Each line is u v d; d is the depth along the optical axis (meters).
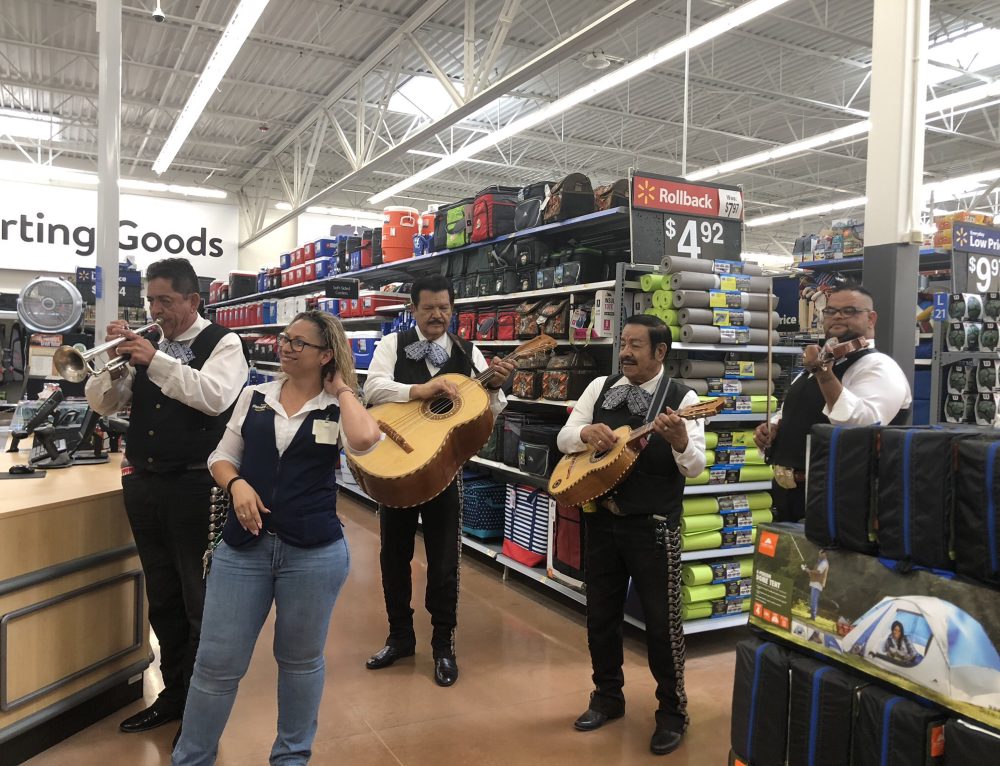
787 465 2.72
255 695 3.07
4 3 9.02
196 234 16.88
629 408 2.73
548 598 4.42
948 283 6.29
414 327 3.38
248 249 17.50
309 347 2.07
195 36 9.61
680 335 3.65
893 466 1.71
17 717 2.45
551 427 4.49
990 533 1.51
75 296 3.82
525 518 4.63
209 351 2.63
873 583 1.74
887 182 3.40
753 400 3.83
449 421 2.81
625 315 3.81
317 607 2.07
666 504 2.64
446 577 3.27
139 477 2.57
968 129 12.77
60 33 9.89
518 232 4.66
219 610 2.03
